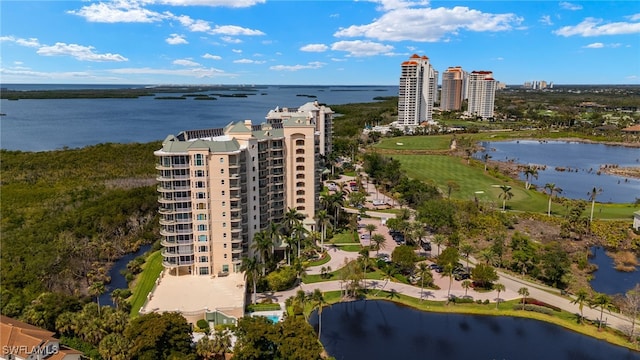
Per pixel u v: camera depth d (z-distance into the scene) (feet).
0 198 633.61
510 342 353.10
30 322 332.80
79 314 326.65
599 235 572.10
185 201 408.26
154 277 440.04
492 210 645.10
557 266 444.55
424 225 579.07
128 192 634.02
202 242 417.90
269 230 457.68
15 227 530.68
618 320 379.55
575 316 385.09
